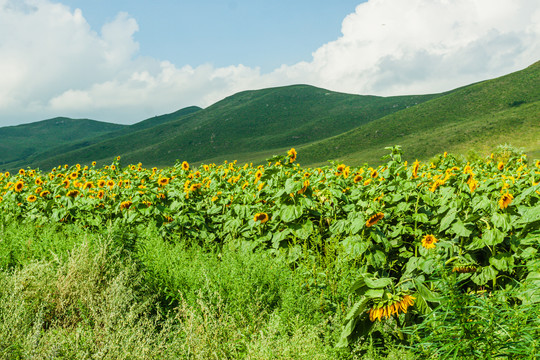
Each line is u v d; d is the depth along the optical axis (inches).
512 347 85.0
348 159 3314.5
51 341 105.5
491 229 150.5
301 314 123.6
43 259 154.9
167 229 220.4
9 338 105.3
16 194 295.0
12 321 111.1
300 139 5433.1
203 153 5423.2
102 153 6382.9
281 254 174.9
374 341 113.3
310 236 182.5
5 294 124.7
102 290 137.2
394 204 198.7
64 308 135.3
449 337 92.9
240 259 154.5
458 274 143.6
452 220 163.9
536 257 130.3
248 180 298.7
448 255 150.9
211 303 131.1
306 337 106.4
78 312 138.6
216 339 114.0
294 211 179.2
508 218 145.6
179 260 170.1
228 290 136.7
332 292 143.3
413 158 2842.0
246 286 134.3
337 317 125.3
